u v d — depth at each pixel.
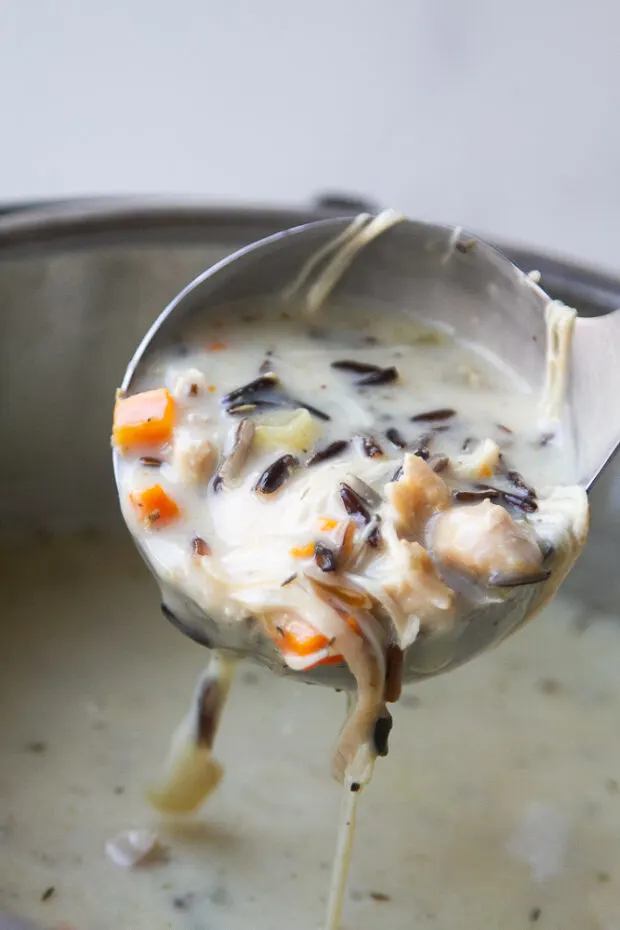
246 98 0.57
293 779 0.48
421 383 0.42
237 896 0.45
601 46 0.56
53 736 0.49
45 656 0.51
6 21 0.55
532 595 0.38
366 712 0.37
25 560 0.54
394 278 0.43
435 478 0.38
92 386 0.52
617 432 0.40
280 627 0.37
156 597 0.53
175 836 0.46
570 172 0.58
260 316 0.42
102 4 0.55
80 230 0.48
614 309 0.48
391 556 0.37
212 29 0.56
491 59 0.57
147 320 0.51
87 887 0.45
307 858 0.46
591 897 0.46
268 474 0.39
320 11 0.56
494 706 0.51
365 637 0.37
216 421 0.40
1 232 0.47
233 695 0.50
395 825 0.47
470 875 0.46
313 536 0.37
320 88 0.57
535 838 0.47
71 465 0.54
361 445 0.40
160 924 0.44
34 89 0.57
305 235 0.42
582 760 0.49
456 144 0.59
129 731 0.49
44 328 0.50
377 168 0.59
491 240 0.49
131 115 0.57
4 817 0.46
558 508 0.39
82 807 0.47
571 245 0.60
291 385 0.41
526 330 0.42
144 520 0.38
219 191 0.60
